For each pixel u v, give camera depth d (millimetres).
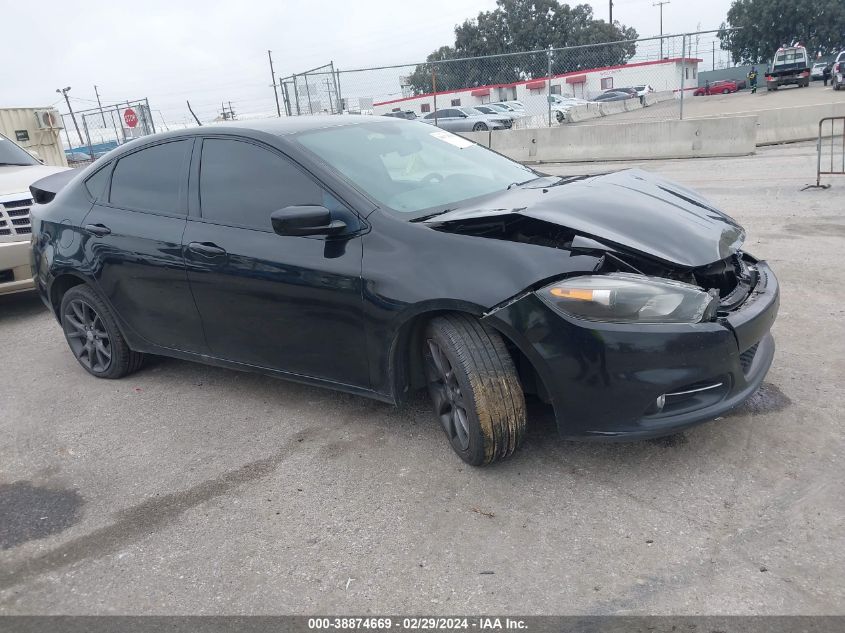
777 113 14984
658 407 2678
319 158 3396
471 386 2828
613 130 15062
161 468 3379
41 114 12812
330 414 3766
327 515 2854
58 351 5340
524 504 2783
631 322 2596
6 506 3162
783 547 2402
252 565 2584
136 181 4133
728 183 10258
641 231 2889
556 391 2725
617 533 2557
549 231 2928
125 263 4031
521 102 22453
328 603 2354
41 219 4648
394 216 3104
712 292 2711
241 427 3725
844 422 3158
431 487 2969
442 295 2811
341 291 3133
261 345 3605
